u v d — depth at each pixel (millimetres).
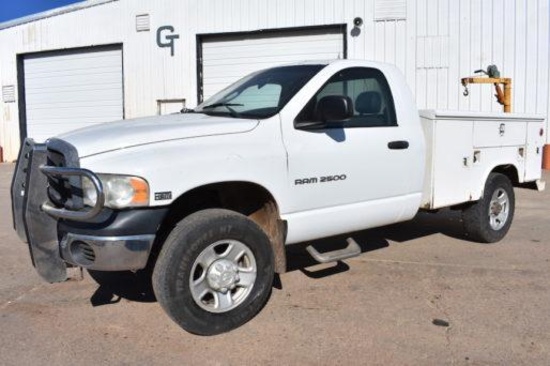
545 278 5262
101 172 3668
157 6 17000
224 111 4805
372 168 4934
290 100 4504
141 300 4719
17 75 19906
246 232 4070
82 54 18688
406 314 4383
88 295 4848
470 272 5449
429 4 14555
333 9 15234
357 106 4969
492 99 14352
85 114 18938
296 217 4473
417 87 14852
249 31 16047
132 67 17578
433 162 5547
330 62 4965
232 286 4070
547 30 13875
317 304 4605
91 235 3709
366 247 6387
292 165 4387
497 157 6402
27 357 3672
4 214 8672
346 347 3809
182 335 4012
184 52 16859
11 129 20297
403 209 5293
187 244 3803
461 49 14453
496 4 14141
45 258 4137
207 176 3932
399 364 3568
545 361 3600
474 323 4203
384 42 14938
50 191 4094
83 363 3594
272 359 3643
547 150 13789
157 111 17422
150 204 3705
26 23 19375
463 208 6473
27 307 4570
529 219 8078
